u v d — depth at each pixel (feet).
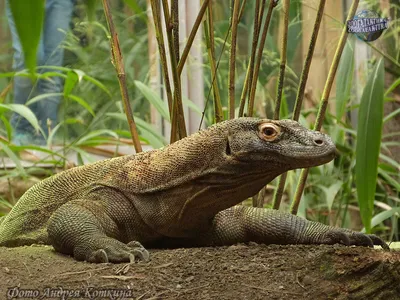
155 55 31.17
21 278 11.68
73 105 31.63
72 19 28.27
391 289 11.49
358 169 17.02
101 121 31.04
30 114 21.76
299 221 14.93
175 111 15.75
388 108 29.86
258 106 31.99
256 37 15.74
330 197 25.66
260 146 13.35
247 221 15.07
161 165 14.53
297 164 13.25
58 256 13.65
